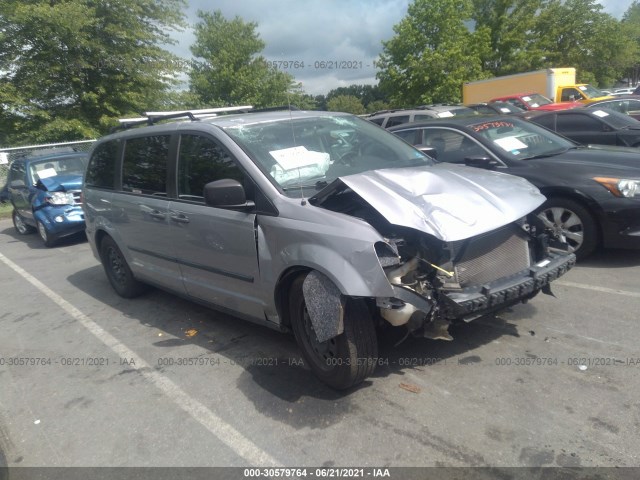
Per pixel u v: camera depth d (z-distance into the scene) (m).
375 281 2.93
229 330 4.65
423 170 3.79
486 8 34.47
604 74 38.69
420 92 26.94
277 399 3.45
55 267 7.99
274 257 3.46
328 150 4.07
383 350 3.86
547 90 21.69
